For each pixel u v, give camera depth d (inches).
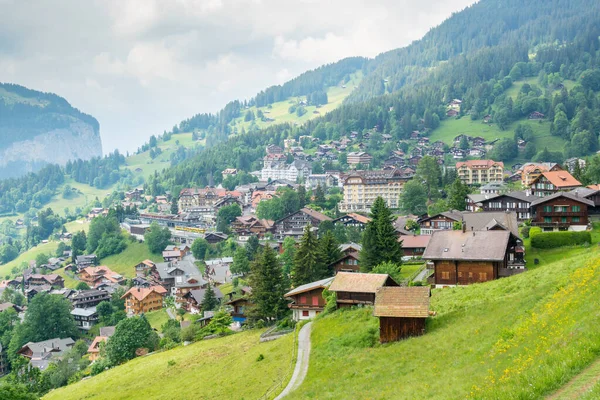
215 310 6141.7
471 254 3882.9
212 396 2928.2
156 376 3764.8
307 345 3208.7
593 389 1193.4
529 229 5049.2
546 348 1672.0
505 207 6392.7
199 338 4859.7
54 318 7780.5
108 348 5398.6
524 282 3014.3
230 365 3452.3
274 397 2556.6
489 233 3993.6
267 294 4618.6
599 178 7691.9
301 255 5191.9
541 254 4451.3
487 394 1485.0
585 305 1876.2
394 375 2297.0
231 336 4557.1
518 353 1812.3
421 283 4210.1
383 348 2733.8
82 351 7126.0
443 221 6589.6
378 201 5329.7
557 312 2001.7
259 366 3186.5
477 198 7091.5
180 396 3117.6
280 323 4325.8
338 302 3560.5
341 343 2989.7
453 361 2166.6
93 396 3710.6
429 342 2551.7
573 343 1546.5
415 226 7573.8
